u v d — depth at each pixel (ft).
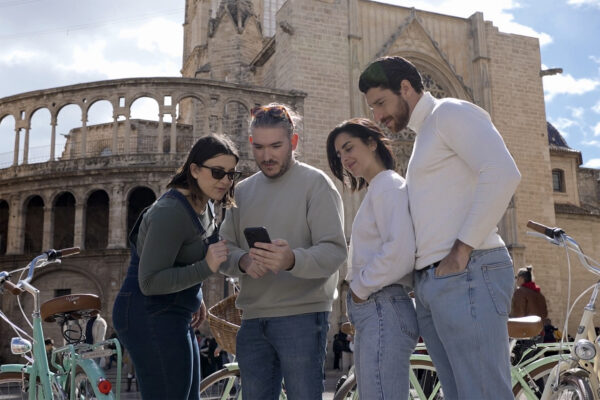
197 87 107.76
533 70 137.28
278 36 121.80
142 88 108.06
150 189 111.45
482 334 11.65
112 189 104.01
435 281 12.34
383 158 14.92
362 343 13.44
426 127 13.16
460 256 11.64
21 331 19.80
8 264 105.70
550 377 16.75
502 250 12.42
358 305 13.75
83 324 20.17
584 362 16.78
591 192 160.56
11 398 19.33
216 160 14.14
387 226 13.38
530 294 36.96
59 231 117.39
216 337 18.17
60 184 106.93
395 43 126.41
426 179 12.91
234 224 16.10
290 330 14.43
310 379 14.25
